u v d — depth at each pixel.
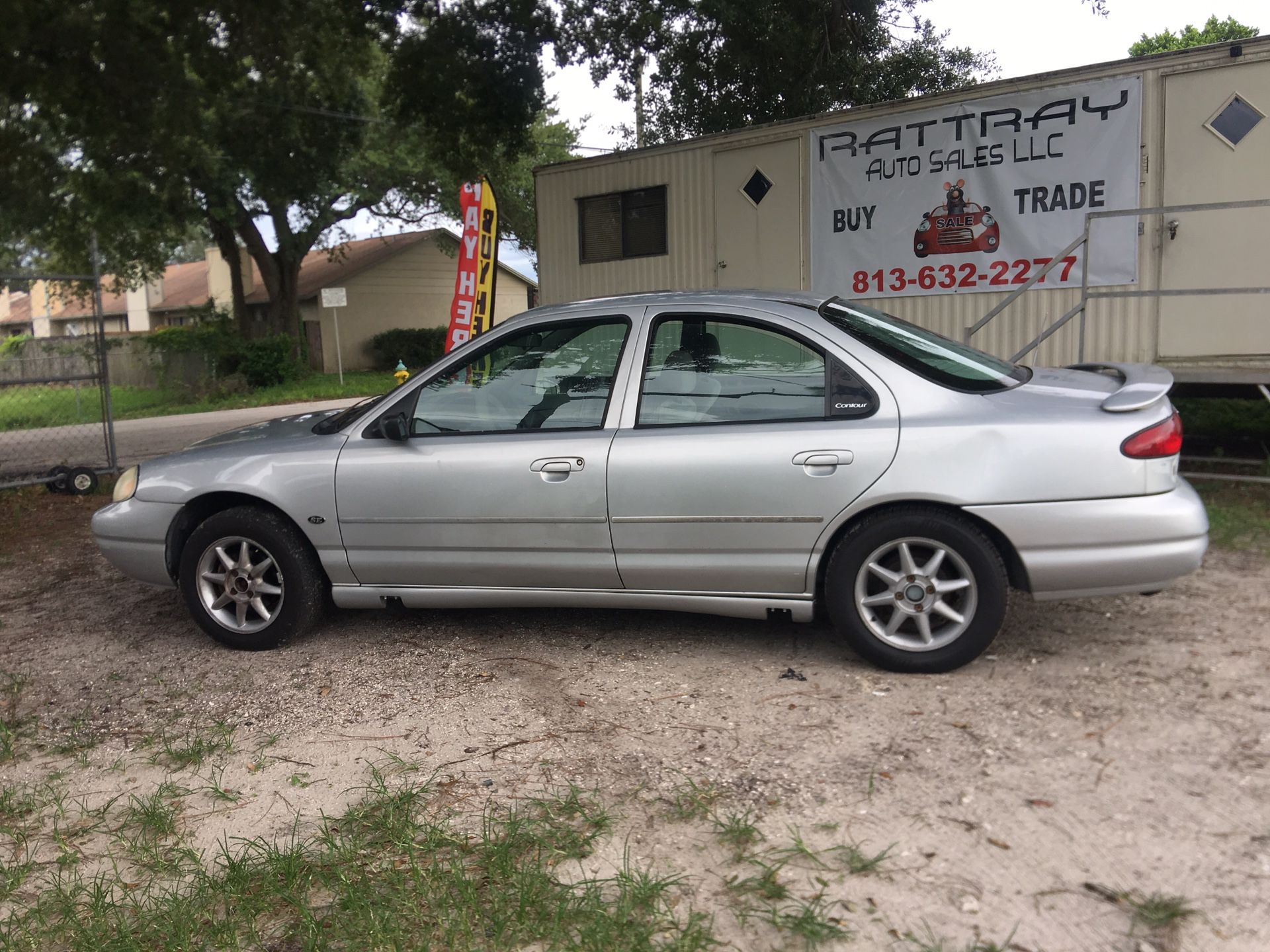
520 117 13.07
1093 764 3.28
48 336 10.45
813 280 9.95
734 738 3.70
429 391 4.77
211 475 4.96
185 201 23.00
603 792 3.37
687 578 4.34
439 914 2.73
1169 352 7.96
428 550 4.68
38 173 14.23
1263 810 2.93
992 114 8.61
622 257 11.48
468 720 4.05
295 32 12.45
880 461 3.99
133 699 4.56
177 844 3.27
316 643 5.10
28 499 10.15
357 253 37.66
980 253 8.84
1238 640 4.26
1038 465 3.84
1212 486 7.27
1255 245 7.51
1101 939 2.43
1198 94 7.62
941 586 4.02
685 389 4.37
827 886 2.73
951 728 3.63
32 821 3.53
